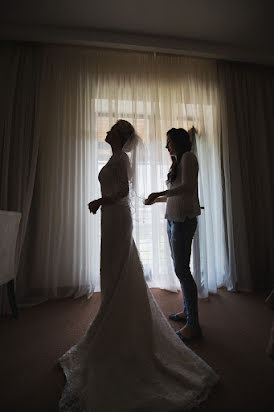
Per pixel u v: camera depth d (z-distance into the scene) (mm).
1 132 2219
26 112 2295
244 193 2619
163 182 2449
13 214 1749
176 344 1108
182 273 1399
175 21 2277
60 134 2387
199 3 2070
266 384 1006
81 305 2016
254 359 1192
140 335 1055
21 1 2004
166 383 931
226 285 2463
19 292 2098
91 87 2463
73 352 1166
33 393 975
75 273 2289
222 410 858
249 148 2688
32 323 1673
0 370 1133
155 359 1023
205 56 2656
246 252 2471
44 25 2291
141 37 2449
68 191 2361
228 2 2064
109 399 827
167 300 2074
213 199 2602
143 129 2502
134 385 899
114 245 1165
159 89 2611
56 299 2162
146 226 2434
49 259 2242
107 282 1146
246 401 905
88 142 2430
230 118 2654
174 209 1416
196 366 1017
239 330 1521
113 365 953
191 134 2514
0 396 958
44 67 2375
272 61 2785
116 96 2479
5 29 2236
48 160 2336
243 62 2795
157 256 2412
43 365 1171
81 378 966
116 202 1188
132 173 1288
